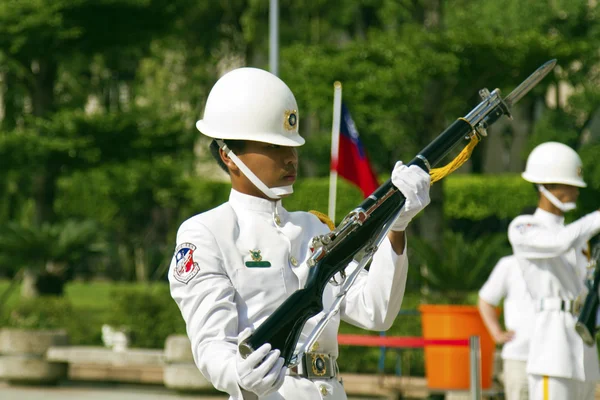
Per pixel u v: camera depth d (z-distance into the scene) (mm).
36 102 30188
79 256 28297
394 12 35406
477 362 9633
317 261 4781
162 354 17469
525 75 27109
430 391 15234
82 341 21562
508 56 26406
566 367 9336
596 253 8992
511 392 11141
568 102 39281
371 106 26547
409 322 18000
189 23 42312
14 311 21344
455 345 14695
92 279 54844
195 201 43094
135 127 29719
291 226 5340
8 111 31828
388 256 5109
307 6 40781
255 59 46719
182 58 43406
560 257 9477
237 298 5109
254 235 5215
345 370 18234
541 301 9570
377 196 4852
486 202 43500
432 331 14930
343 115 16766
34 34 28016
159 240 54781
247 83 5230
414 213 4891
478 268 17562
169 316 20375
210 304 4949
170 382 17219
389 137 32375
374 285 5156
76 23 28484
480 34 26172
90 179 33062
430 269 17812
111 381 19312
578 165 9836
